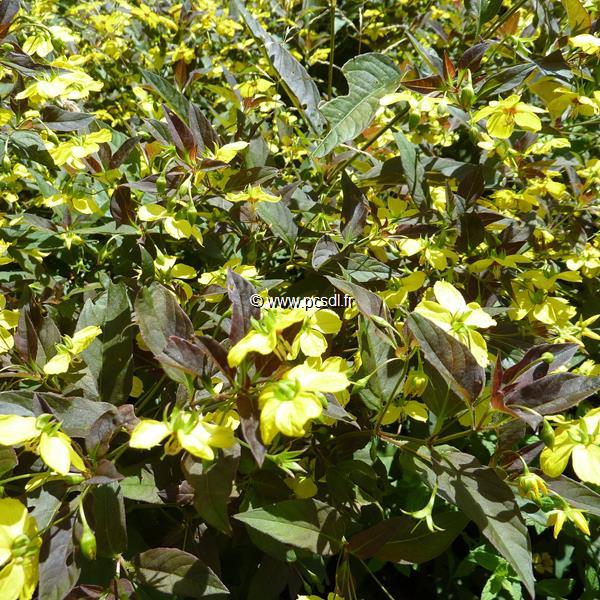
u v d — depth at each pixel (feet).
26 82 6.97
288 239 6.18
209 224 6.75
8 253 6.63
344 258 5.90
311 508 4.45
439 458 4.65
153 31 11.51
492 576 6.31
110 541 4.04
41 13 10.91
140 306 4.01
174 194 5.69
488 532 4.13
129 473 4.57
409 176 6.16
